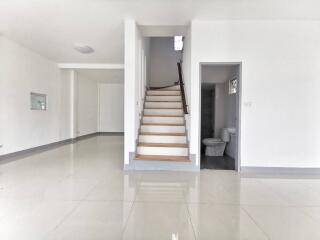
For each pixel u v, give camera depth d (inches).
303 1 141.1
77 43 221.0
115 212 101.7
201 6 148.6
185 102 195.2
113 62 288.2
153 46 356.8
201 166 189.6
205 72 215.2
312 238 82.8
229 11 155.9
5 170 169.9
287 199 119.6
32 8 151.6
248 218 97.8
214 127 265.0
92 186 135.5
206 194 125.3
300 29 169.8
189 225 91.2
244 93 171.6
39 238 80.7
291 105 170.7
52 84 282.4
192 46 172.4
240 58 171.6
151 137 200.5
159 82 356.5
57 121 296.0
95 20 171.3
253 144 171.8
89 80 402.6
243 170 172.2
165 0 141.5
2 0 141.2
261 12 157.0
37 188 131.1
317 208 108.7
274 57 170.9
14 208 104.6
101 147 284.5
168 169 174.6
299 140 170.9
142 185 138.6
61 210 102.9
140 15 163.0
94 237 81.8
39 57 254.8
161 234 84.5
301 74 170.2
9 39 207.9
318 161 170.6
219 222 94.0
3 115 202.1
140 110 214.4
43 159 210.2
